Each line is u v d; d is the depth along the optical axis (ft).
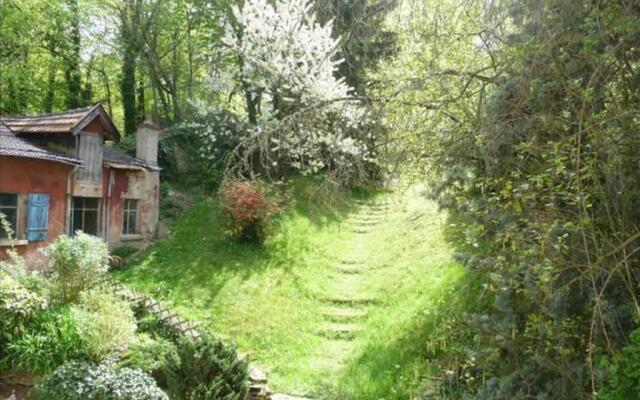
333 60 44.62
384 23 22.34
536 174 14.82
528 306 16.88
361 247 47.98
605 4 13.94
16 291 24.54
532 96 14.98
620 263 12.19
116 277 39.42
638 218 13.41
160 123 71.36
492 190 19.33
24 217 37.91
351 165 22.00
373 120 20.52
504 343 16.96
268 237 47.29
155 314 28.48
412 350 25.86
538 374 15.64
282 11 47.75
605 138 13.04
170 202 54.08
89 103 78.59
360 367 26.35
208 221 51.24
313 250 46.88
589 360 12.32
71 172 41.78
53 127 41.42
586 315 14.35
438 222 43.04
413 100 20.21
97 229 45.16
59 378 19.85
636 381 11.29
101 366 20.68
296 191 57.52
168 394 20.53
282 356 28.84
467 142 17.81
